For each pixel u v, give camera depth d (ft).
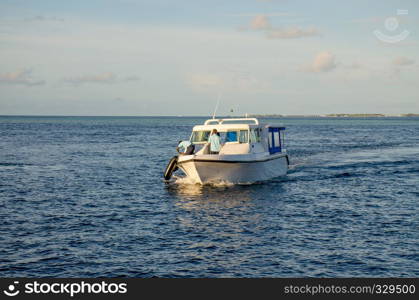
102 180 87.40
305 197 69.10
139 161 120.88
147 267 39.65
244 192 73.26
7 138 221.87
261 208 61.57
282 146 95.45
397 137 237.04
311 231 49.85
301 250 43.47
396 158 126.62
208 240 46.88
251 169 78.54
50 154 140.26
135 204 64.69
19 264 40.09
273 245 45.03
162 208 62.03
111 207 62.69
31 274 38.11
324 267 39.42
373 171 99.19
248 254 42.57
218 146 77.87
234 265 40.04
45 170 101.96
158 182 84.79
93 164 114.01
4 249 43.73
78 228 51.44
